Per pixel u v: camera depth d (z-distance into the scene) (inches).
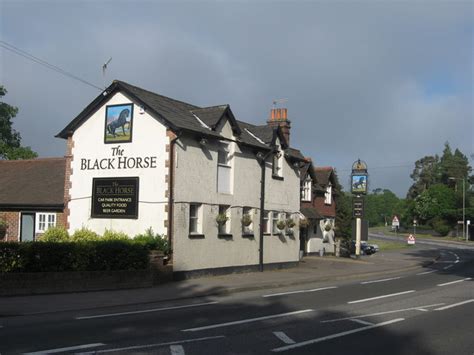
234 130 884.6
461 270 1120.2
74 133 847.7
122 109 805.2
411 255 1676.9
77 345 330.6
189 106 908.0
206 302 566.6
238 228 892.6
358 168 1406.3
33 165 1103.0
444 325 425.7
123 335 366.9
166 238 741.9
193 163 794.8
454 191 3676.2
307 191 1421.0
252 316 462.0
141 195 773.9
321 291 685.9
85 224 819.4
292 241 1069.1
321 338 367.2
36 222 941.8
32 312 469.1
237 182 893.8
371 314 481.1
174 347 329.4
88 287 611.2
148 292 621.3
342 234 1665.8
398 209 5595.5
